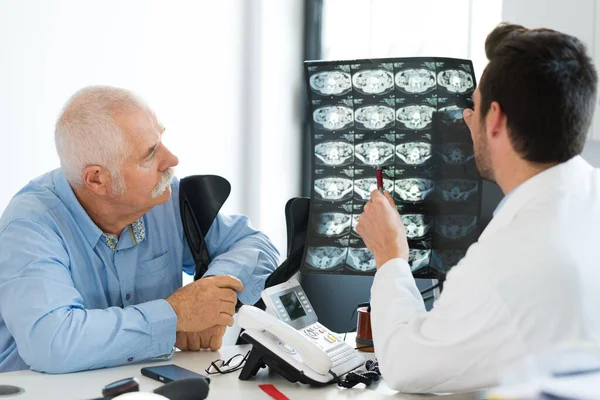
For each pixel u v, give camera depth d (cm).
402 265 158
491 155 140
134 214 196
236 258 210
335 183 189
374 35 354
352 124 187
